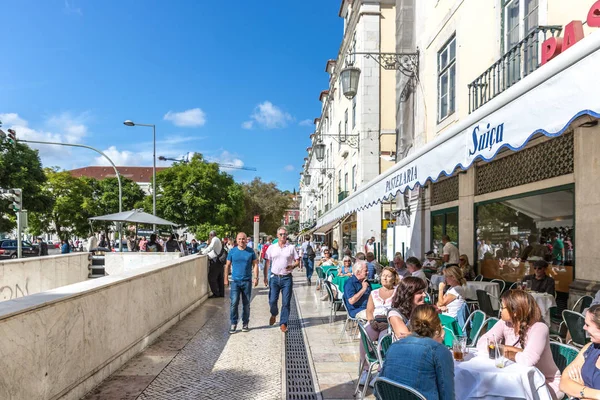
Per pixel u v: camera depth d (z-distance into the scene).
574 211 7.05
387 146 19.86
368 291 7.02
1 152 27.64
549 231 7.91
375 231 20.17
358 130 20.91
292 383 4.82
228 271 7.61
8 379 3.03
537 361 3.35
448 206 12.27
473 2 9.63
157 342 6.41
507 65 7.93
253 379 4.81
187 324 7.74
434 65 11.93
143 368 5.15
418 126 13.13
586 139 6.77
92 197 45.38
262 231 55.03
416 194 14.52
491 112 4.16
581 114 2.98
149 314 6.30
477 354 3.62
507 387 3.03
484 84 8.76
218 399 4.23
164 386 4.55
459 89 10.30
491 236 10.03
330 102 33.56
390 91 20.03
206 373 5.00
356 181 21.70
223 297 11.12
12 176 27.50
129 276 5.48
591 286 6.52
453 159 5.03
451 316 5.45
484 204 10.35
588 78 2.92
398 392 2.63
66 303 3.89
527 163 8.68
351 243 26.97
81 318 4.18
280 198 54.69
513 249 9.09
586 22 5.79
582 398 2.86
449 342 4.27
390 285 5.28
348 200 12.57
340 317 8.78
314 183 48.69
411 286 4.23
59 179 41.34
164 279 7.10
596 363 2.95
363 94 19.92
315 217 46.47
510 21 8.31
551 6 6.98
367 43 19.98
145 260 13.72
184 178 33.41
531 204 8.45
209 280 11.07
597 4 5.59
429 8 12.35
